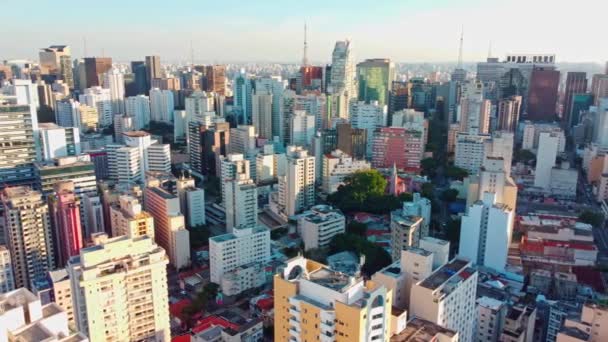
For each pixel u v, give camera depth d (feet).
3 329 402.52
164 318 640.58
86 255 581.12
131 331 615.16
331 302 452.76
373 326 456.86
